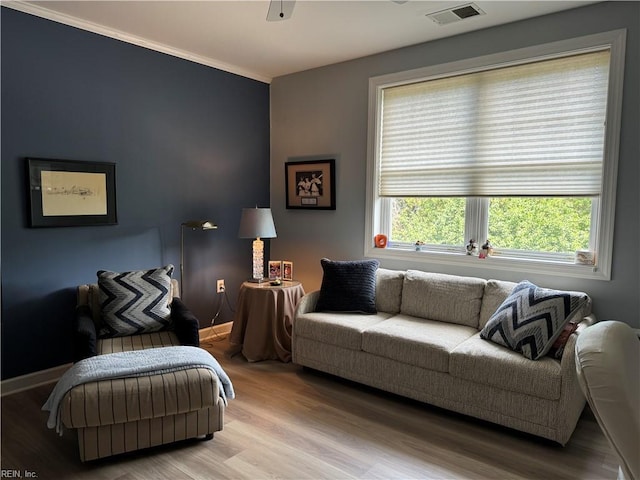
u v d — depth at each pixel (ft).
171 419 7.73
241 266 14.97
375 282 12.01
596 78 9.64
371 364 10.02
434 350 9.05
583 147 9.87
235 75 14.23
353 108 13.32
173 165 12.73
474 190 11.43
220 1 9.40
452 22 10.41
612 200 9.37
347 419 9.04
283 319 12.19
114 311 10.00
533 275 10.50
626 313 9.35
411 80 12.12
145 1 9.41
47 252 10.35
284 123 15.10
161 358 8.01
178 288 11.85
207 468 7.34
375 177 13.04
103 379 7.33
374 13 9.90
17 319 9.98
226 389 8.45
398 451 7.89
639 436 3.25
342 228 13.89
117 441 7.36
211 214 13.87
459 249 11.94
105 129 11.17
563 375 7.67
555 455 7.79
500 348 8.78
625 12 9.07
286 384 10.72
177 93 12.66
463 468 7.41
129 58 11.51
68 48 10.37
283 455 7.73
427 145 12.17
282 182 15.34
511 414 8.24
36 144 10.00
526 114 10.56
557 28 9.86
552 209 10.55
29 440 8.12
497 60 10.68
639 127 9.04
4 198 9.61
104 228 11.33
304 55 12.89
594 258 9.82
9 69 9.50
